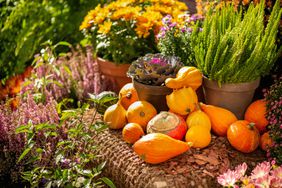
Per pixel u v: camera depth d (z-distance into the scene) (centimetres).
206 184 117
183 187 116
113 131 138
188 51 144
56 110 146
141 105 135
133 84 139
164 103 138
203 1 157
